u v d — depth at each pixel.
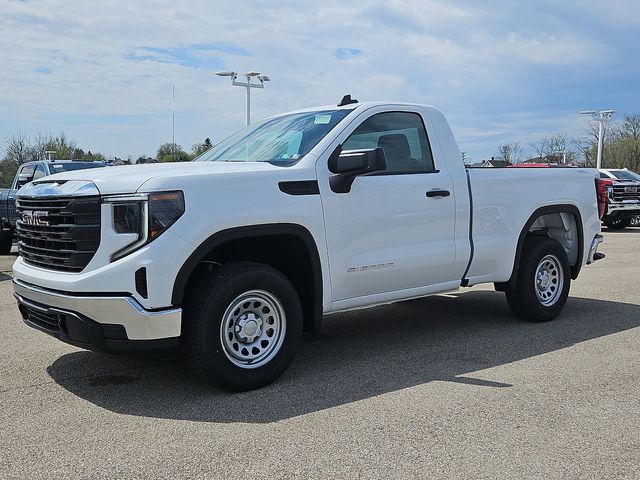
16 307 7.78
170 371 5.02
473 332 6.30
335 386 4.62
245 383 4.45
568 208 6.83
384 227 5.19
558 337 6.06
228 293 4.32
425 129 5.71
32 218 4.61
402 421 3.91
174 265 4.07
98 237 4.14
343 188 4.93
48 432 3.79
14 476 3.22
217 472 3.25
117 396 4.43
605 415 4.01
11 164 54.75
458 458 3.39
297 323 4.71
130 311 4.02
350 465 3.31
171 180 4.14
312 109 5.76
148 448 3.54
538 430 3.77
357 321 6.94
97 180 4.22
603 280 9.66
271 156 5.16
